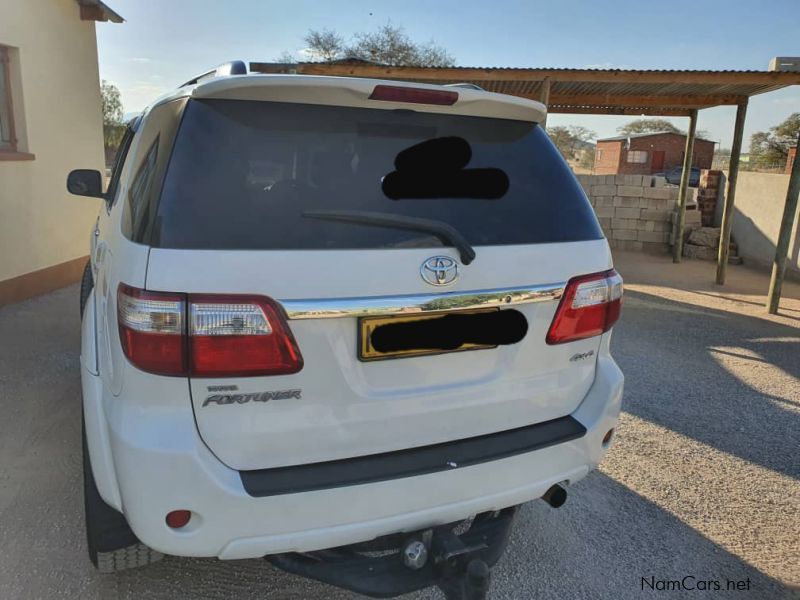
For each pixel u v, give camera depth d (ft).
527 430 7.11
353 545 6.72
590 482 10.91
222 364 5.47
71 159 25.21
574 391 7.47
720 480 11.11
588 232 7.37
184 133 5.89
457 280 6.18
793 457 12.05
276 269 5.53
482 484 6.61
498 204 6.86
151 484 5.53
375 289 5.82
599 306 7.31
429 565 6.68
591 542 9.20
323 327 5.72
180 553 5.74
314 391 5.82
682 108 34.30
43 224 23.34
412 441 6.44
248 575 8.18
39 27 22.82
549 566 8.63
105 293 7.08
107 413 6.06
